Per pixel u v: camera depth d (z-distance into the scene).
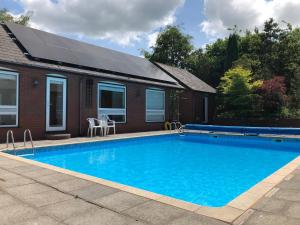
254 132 15.51
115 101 15.67
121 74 16.27
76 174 5.56
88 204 3.92
